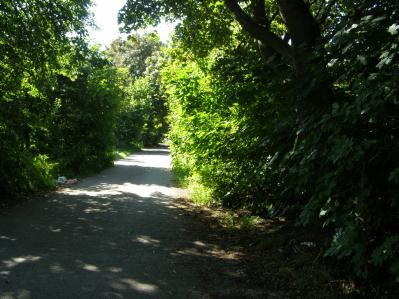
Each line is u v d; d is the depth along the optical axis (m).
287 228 7.41
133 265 5.94
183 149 13.26
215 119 9.84
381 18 3.93
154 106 54.97
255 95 6.68
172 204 11.30
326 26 6.79
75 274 5.48
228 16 11.00
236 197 10.34
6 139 11.52
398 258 3.66
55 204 10.65
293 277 5.30
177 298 4.81
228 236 7.75
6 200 10.72
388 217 4.13
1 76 11.38
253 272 5.73
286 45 6.71
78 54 13.62
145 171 22.02
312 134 4.75
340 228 4.22
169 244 7.15
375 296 4.46
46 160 15.58
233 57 6.94
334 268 5.25
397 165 3.98
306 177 4.75
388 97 3.54
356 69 4.30
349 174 4.23
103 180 16.94
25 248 6.58
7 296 4.68
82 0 12.84
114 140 24.88
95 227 8.23
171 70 12.47
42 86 13.62
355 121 3.86
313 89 4.96
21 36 11.32
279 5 6.50
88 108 21.14
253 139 7.51
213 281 5.38
